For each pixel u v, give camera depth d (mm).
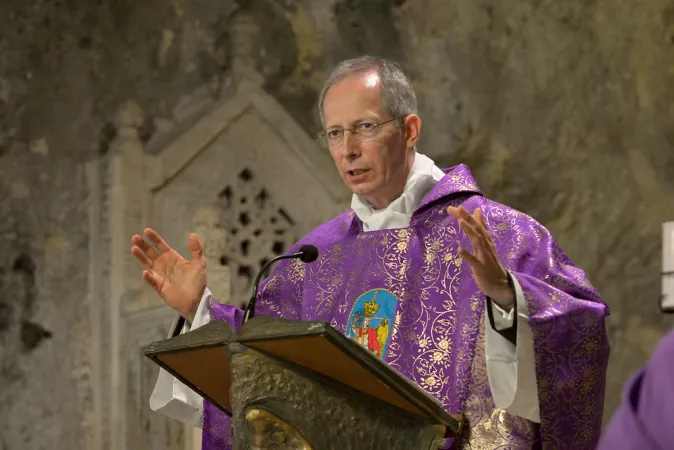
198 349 7129
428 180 9555
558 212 19359
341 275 9641
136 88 18297
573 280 8383
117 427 17109
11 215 17688
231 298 17594
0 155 17797
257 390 6582
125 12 18531
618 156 19500
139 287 17578
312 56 19016
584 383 7805
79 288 17594
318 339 6148
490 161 19422
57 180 17906
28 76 18125
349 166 9273
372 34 19391
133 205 17594
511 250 8719
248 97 18203
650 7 19766
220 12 18766
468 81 19531
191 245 9344
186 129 17984
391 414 6734
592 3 19781
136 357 17172
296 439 6555
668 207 19438
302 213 18047
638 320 19109
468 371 8391
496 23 19656
